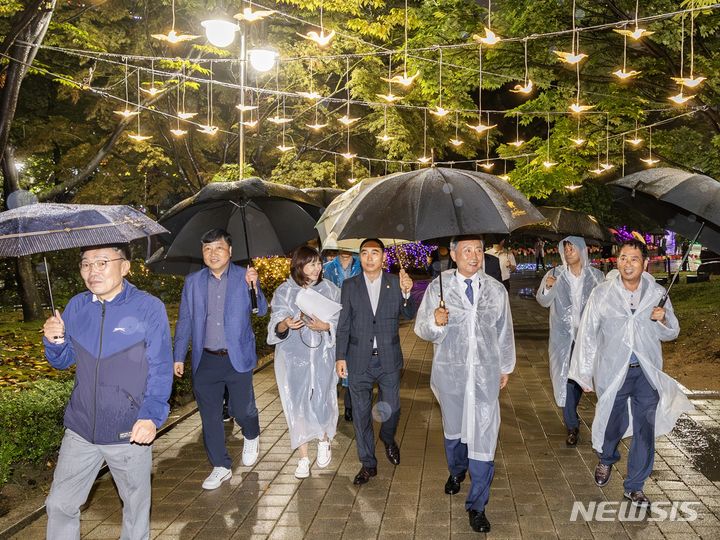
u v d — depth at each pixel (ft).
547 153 51.88
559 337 23.41
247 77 68.54
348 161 77.87
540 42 47.03
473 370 16.84
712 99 45.93
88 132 70.90
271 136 75.61
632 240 18.17
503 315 17.19
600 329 18.65
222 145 78.18
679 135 57.77
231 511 17.56
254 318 37.96
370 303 19.47
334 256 29.71
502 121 91.61
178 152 72.64
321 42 23.76
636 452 17.74
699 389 30.19
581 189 88.79
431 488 18.93
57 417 20.49
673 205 19.06
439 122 68.54
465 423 16.76
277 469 20.77
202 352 19.57
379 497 18.33
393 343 19.53
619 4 44.80
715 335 40.40
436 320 16.49
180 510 17.67
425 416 26.94
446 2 49.14
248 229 22.57
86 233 12.30
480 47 46.75
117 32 62.03
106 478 20.13
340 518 16.97
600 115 51.78
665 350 40.19
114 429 12.93
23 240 11.91
